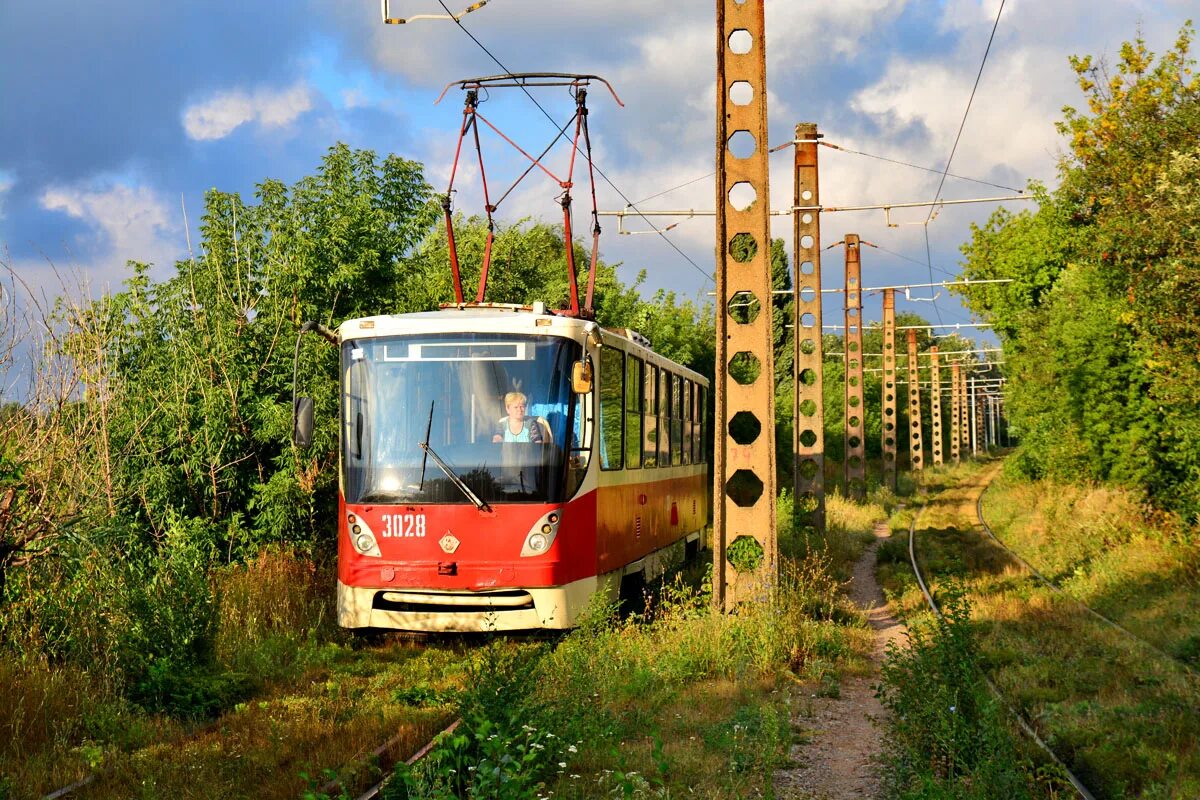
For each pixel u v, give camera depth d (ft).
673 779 23.38
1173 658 36.29
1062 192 79.92
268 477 50.01
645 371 49.57
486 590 37.65
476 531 37.91
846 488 127.44
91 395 34.30
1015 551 74.43
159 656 31.71
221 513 48.60
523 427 38.50
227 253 51.19
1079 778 24.21
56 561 32.19
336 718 28.78
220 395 47.52
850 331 126.11
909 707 25.98
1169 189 50.49
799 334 84.02
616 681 31.76
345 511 38.70
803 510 83.76
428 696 31.12
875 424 253.24
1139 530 65.62
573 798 21.66
